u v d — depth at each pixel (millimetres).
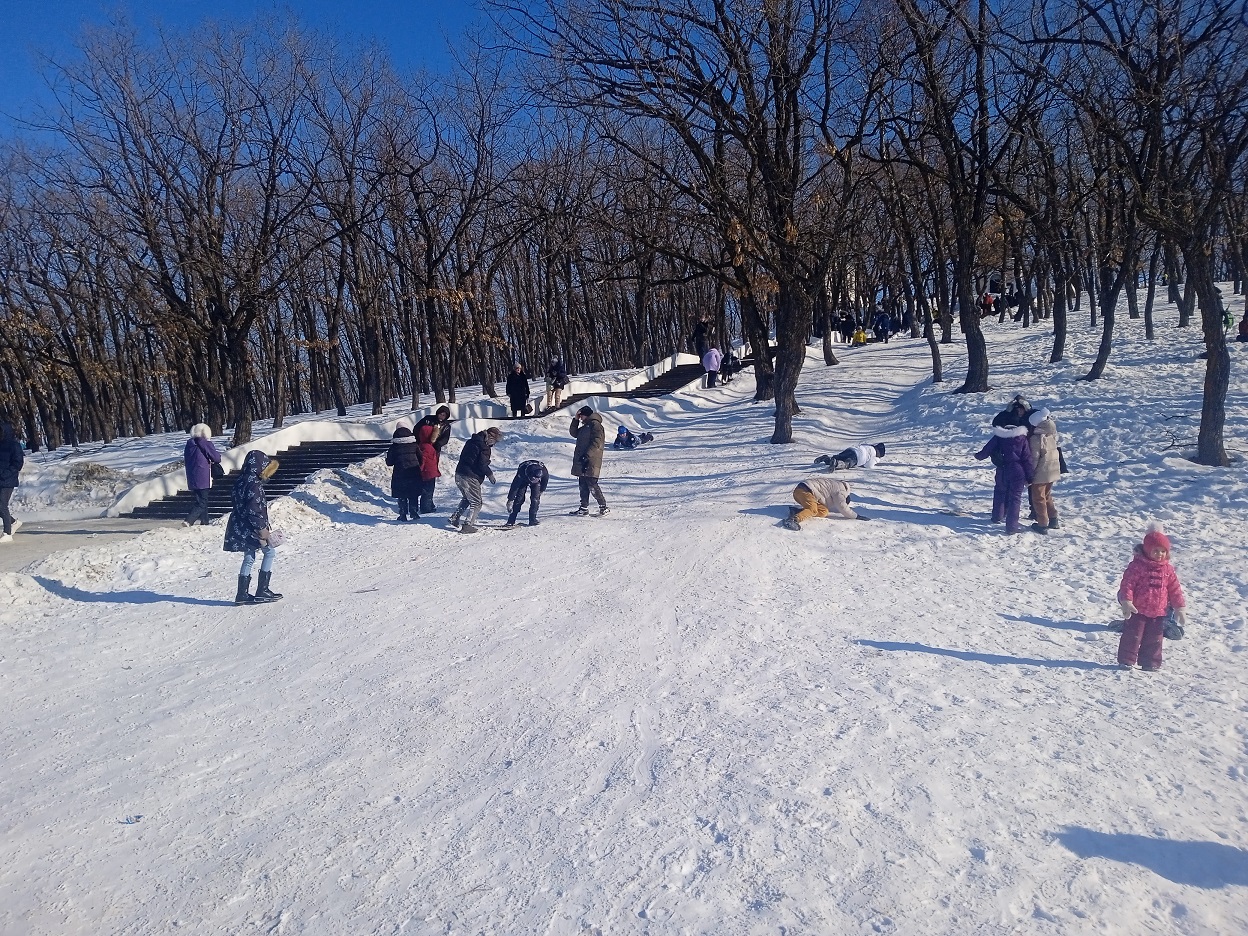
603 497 15914
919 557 11055
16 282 34438
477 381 49969
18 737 7590
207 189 24609
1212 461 13609
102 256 30000
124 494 19875
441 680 8047
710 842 4961
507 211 33594
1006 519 11883
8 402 35000
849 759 5793
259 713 7672
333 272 34625
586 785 5809
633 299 51000
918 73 21250
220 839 5566
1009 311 49812
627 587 10602
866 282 46344
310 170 29219
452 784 6035
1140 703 6488
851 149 19375
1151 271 27172
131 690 8555
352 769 6414
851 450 16031
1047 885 4359
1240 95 12078
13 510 20219
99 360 35656
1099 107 15695
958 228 23094
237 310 24516
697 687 7344
